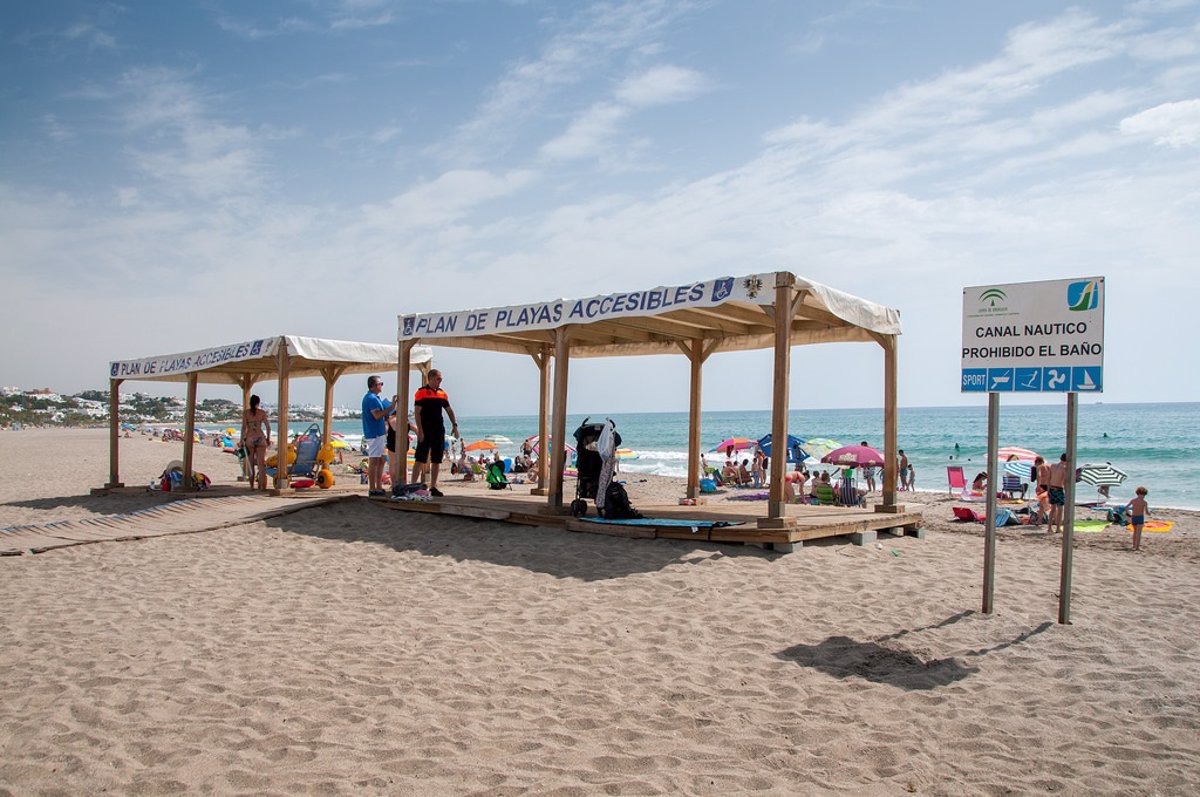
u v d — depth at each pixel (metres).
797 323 11.23
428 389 11.91
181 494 14.12
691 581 7.49
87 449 38.88
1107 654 5.75
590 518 9.74
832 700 4.88
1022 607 7.01
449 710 4.63
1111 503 20.06
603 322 11.27
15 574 8.13
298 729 4.31
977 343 6.88
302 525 10.59
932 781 3.85
